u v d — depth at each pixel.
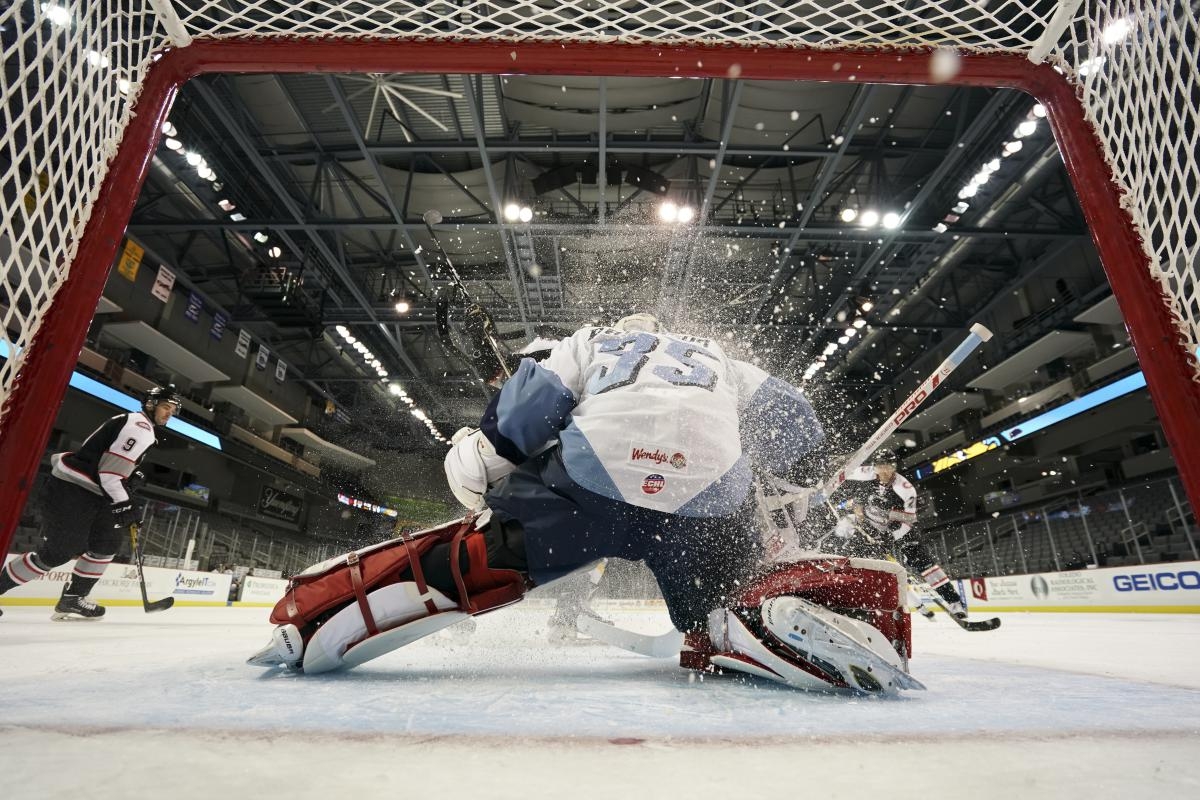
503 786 0.51
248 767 0.55
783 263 14.03
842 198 13.48
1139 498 13.84
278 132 11.67
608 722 0.78
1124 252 1.11
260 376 21.83
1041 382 19.36
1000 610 11.48
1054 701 1.00
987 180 12.19
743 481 1.32
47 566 3.23
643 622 4.02
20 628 3.00
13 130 0.83
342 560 1.39
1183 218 0.96
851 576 1.20
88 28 1.02
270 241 15.53
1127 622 6.33
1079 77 1.30
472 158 12.56
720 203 13.95
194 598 9.53
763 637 1.24
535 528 1.32
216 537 17.02
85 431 15.97
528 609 3.45
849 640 1.03
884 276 15.66
